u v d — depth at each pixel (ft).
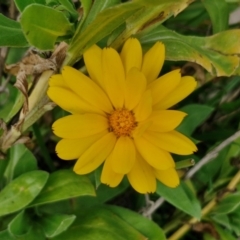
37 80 0.49
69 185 0.55
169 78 0.46
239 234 0.63
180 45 0.49
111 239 0.57
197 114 0.62
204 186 0.65
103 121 0.47
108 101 0.47
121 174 0.48
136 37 0.49
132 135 0.48
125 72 0.46
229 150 0.64
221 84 0.71
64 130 0.46
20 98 0.53
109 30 0.45
